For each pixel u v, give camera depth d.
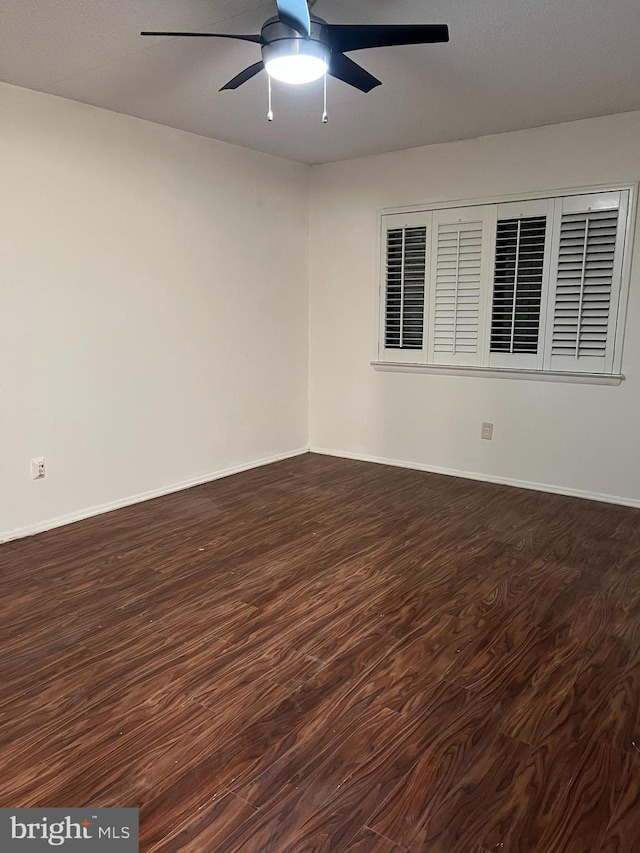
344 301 5.02
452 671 2.17
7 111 3.09
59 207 3.36
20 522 3.39
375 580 2.88
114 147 3.59
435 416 4.70
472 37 2.56
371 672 2.16
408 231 4.57
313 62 2.18
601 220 3.78
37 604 2.63
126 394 3.86
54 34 2.52
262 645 2.33
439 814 1.55
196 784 1.65
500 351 4.30
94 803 1.58
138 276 3.83
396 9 2.33
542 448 4.24
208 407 4.44
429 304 4.56
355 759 1.75
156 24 2.44
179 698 2.01
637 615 2.56
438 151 4.33
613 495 4.00
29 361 3.33
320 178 4.98
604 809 1.57
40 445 3.43
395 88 3.16
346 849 1.45
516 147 4.01
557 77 3.02
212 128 3.91
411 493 4.23
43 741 1.81
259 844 1.46
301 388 5.30
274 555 3.17
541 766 1.72
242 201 4.46
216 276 4.36
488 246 4.22
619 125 3.64
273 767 1.71
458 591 2.77
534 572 2.97
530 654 2.28
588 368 3.96
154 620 2.51
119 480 3.88
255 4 2.28
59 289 3.42
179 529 3.53
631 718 1.92
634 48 2.67
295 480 4.55
